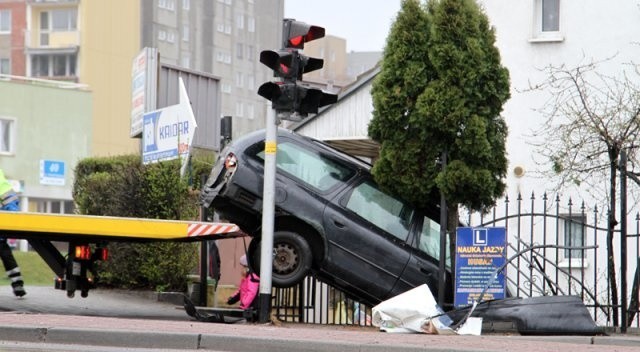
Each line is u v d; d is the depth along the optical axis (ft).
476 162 60.95
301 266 59.06
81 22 318.24
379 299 60.08
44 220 57.36
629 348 48.24
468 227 57.98
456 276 57.77
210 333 47.11
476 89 60.90
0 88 255.29
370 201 60.70
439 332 54.49
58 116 263.70
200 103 105.70
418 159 60.95
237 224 60.95
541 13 89.45
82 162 86.79
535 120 88.17
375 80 62.39
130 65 309.63
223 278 79.56
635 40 86.84
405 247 60.23
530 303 55.57
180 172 74.02
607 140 63.21
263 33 315.99
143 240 62.23
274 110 56.34
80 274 61.41
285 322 62.39
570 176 70.38
